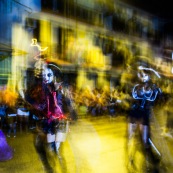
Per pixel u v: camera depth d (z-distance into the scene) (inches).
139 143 207.3
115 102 568.7
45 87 158.4
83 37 964.0
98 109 556.7
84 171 177.0
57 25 864.9
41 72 160.4
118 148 242.8
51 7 836.6
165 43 1289.4
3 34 664.4
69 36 906.7
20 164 195.0
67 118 161.8
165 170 179.5
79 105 528.1
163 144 227.3
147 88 185.9
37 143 166.2
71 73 883.4
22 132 334.6
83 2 962.1
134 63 201.0
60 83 160.6
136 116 189.5
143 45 1240.2
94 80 973.2
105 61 1040.8
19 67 632.4
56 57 835.4
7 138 293.0
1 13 659.4
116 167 187.9
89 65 949.2
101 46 1035.3
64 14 888.9
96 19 1022.4
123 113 554.6
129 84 200.1
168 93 271.7
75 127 199.0
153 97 187.6
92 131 215.9
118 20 1122.0
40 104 159.3
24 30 729.0
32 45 722.2
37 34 791.7
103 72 1003.3
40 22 800.3
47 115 159.0
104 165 191.2
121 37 1132.5
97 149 216.8
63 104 159.9
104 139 284.5
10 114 340.8
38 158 211.6
